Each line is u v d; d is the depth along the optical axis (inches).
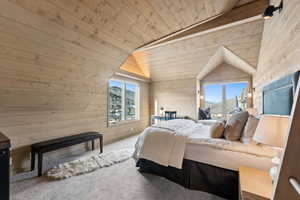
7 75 69.9
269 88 86.7
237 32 121.2
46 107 105.7
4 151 44.9
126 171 93.1
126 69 186.4
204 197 68.0
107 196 69.1
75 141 110.8
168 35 102.3
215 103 215.2
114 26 79.7
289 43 61.7
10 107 87.7
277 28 76.6
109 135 163.8
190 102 206.7
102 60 100.6
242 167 58.2
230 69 201.9
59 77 89.8
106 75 116.6
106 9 68.4
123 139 173.8
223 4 92.6
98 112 151.7
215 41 138.3
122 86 191.5
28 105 94.0
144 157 85.7
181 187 76.1
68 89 103.0
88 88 115.9
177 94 216.8
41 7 56.1
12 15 53.3
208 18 102.4
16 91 79.5
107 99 162.9
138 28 87.1
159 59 185.9
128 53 108.6
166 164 78.0
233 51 141.1
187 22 95.6
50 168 97.4
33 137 101.9
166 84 225.9
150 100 238.5
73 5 61.0
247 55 137.5
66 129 122.5
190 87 206.5
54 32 66.7
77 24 69.2
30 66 73.1
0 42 57.9
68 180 82.4
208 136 82.4
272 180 46.3
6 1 49.1
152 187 76.0
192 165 74.5
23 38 61.7
